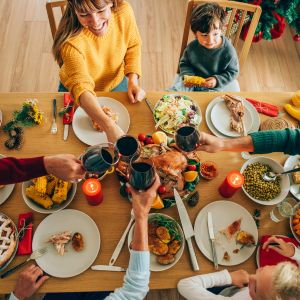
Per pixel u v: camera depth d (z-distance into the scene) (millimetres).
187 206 1261
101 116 1325
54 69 2643
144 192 1019
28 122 1389
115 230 1206
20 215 1210
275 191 1273
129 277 1038
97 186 1166
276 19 2430
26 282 1092
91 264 1143
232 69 1922
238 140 1260
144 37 2863
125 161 1065
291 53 2854
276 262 1160
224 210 1252
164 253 1147
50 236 1188
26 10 2906
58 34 1432
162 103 1438
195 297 1090
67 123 1406
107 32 1483
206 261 1178
